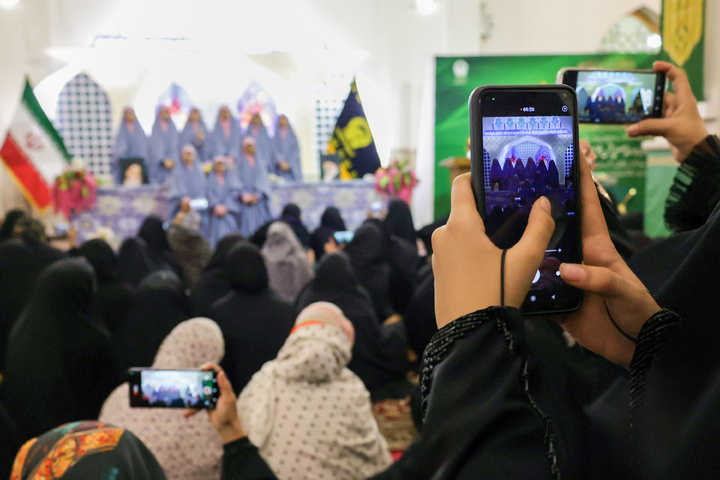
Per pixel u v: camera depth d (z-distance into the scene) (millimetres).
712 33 3387
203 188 8031
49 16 8266
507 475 437
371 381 3068
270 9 8695
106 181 8508
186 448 1746
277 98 8758
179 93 8656
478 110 577
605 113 1229
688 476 467
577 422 537
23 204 8219
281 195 8148
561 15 7891
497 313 481
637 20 7547
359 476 1721
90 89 8469
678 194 874
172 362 1925
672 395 502
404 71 8672
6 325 3533
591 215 592
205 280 3438
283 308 2855
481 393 465
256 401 1723
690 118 1043
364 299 3148
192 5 8586
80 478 1146
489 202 576
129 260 4426
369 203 8094
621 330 557
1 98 8141
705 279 512
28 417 2201
